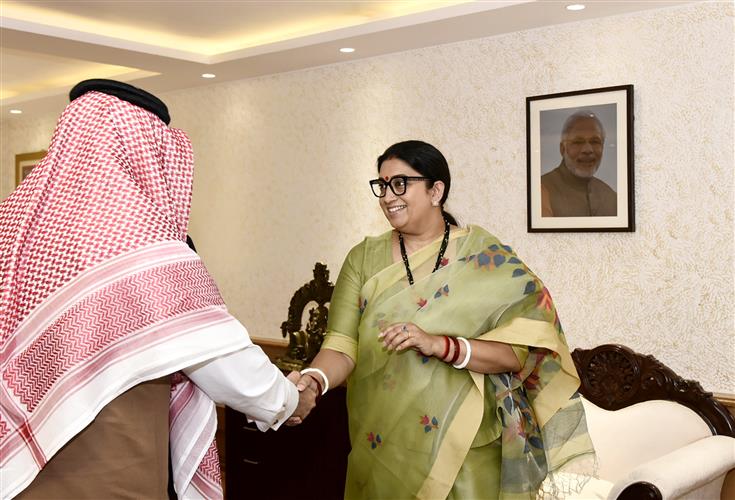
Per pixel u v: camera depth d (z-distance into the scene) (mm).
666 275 4020
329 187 5523
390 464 2383
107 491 1554
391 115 5141
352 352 2523
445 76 4852
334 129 5480
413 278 2453
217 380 1620
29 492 1548
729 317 3816
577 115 4262
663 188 4020
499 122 4613
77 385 1497
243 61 5379
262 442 4316
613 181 4145
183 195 1746
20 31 4613
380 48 4969
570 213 4305
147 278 1533
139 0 4598
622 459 3609
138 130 1667
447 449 2334
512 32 4539
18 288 1571
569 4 3938
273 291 5914
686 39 3928
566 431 2533
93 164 1603
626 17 4117
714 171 3852
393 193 2406
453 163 4816
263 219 5961
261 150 5957
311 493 4156
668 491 2949
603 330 4230
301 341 4465
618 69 4152
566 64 4332
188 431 1718
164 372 1507
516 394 2453
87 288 1519
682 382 3561
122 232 1552
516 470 2359
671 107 3984
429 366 2373
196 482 1756
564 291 4367
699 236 3906
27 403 1537
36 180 1647
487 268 2426
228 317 1631
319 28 5164
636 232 4113
